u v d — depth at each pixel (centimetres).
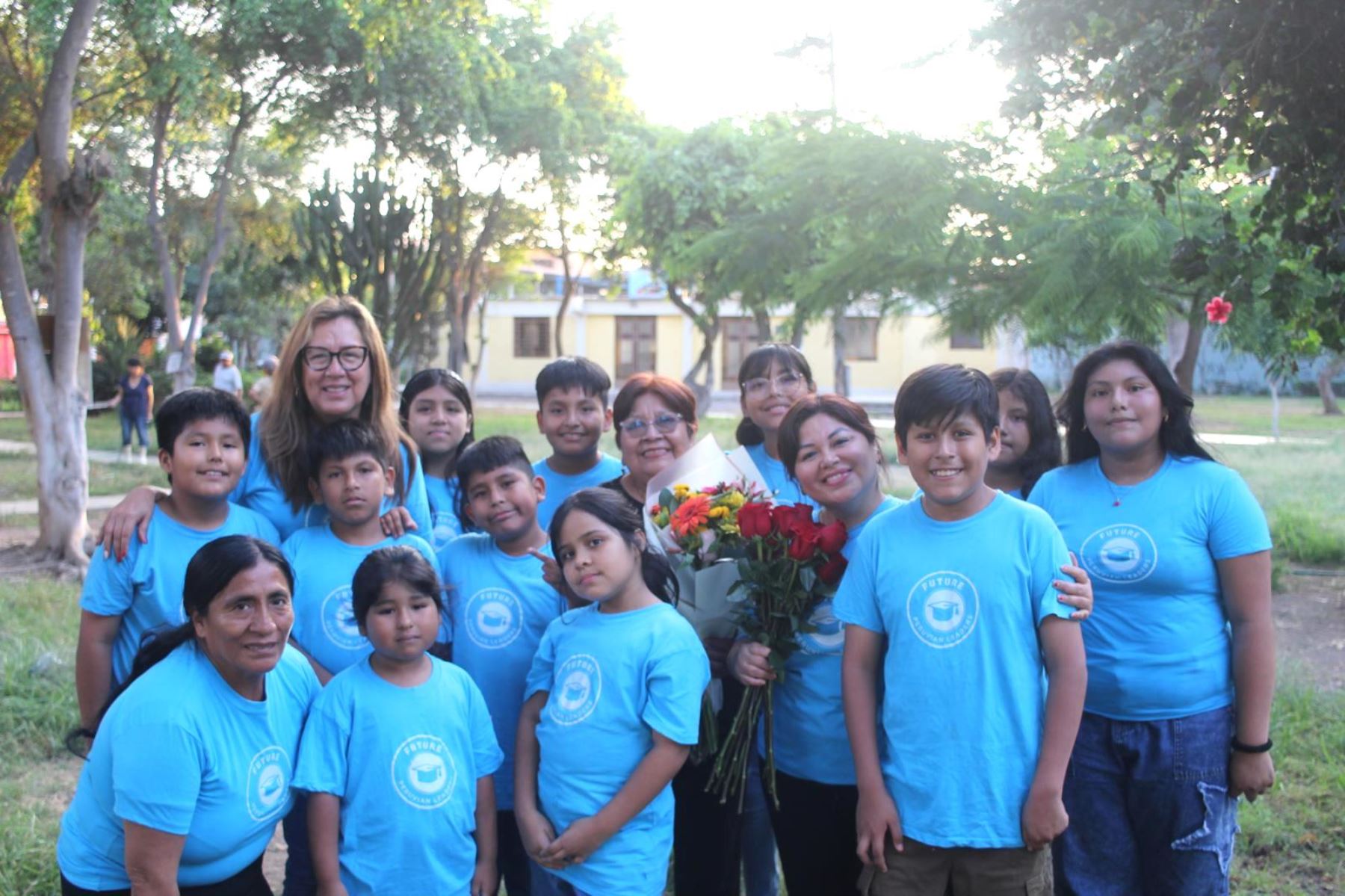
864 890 279
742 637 300
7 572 890
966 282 761
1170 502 289
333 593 311
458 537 354
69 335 931
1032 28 497
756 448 389
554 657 302
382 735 281
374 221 1414
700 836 311
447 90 1523
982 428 262
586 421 384
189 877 257
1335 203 446
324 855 279
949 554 263
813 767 296
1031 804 253
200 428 292
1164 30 473
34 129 956
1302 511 1036
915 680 261
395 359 1455
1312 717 534
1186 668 286
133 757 244
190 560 278
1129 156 674
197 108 1394
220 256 1554
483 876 297
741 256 943
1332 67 430
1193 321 710
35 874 398
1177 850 288
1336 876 394
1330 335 522
